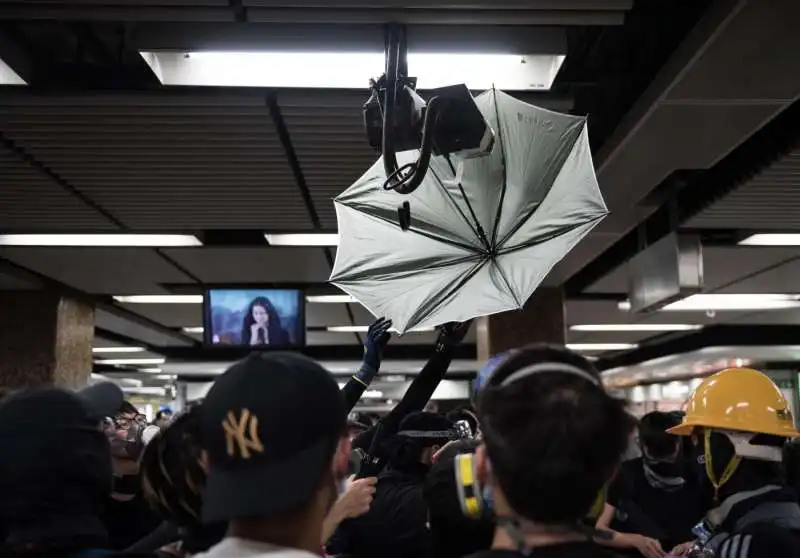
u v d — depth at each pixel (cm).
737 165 495
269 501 97
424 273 252
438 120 225
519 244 250
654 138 422
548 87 344
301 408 101
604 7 292
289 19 297
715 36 307
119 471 254
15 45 341
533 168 252
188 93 366
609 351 1762
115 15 296
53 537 118
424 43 315
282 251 721
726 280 839
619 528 316
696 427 208
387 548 210
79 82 369
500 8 293
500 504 96
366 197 263
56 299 866
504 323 849
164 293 948
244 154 442
